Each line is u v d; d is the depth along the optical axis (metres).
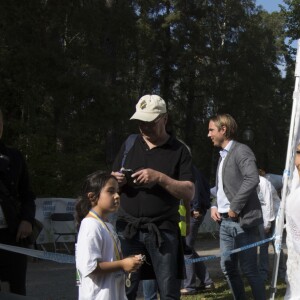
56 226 10.73
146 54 31.11
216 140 5.36
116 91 18.25
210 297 6.70
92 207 3.63
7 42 15.95
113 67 19.94
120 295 3.59
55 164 13.24
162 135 4.23
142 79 33.50
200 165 35.75
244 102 35.91
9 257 4.16
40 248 10.59
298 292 3.35
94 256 3.44
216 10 35.84
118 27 19.61
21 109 16.17
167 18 32.41
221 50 35.50
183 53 33.56
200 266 7.06
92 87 16.91
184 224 4.54
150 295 5.34
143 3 25.70
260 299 5.12
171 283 4.09
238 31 36.41
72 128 16.59
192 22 33.69
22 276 4.21
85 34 18.80
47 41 16.44
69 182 13.38
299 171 3.55
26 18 15.84
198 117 36.44
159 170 4.16
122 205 4.19
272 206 7.38
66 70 16.80
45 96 17.41
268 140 39.28
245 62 35.69
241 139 34.75
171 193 4.03
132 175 3.95
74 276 8.38
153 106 4.11
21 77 15.64
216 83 35.09
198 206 6.71
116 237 3.67
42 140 13.34
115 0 20.48
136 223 4.10
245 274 5.19
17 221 4.18
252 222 5.12
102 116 17.38
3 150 4.22
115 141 20.83
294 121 4.90
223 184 5.27
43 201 10.88
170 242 4.10
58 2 16.70
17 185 4.27
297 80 5.00
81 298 3.50
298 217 3.27
